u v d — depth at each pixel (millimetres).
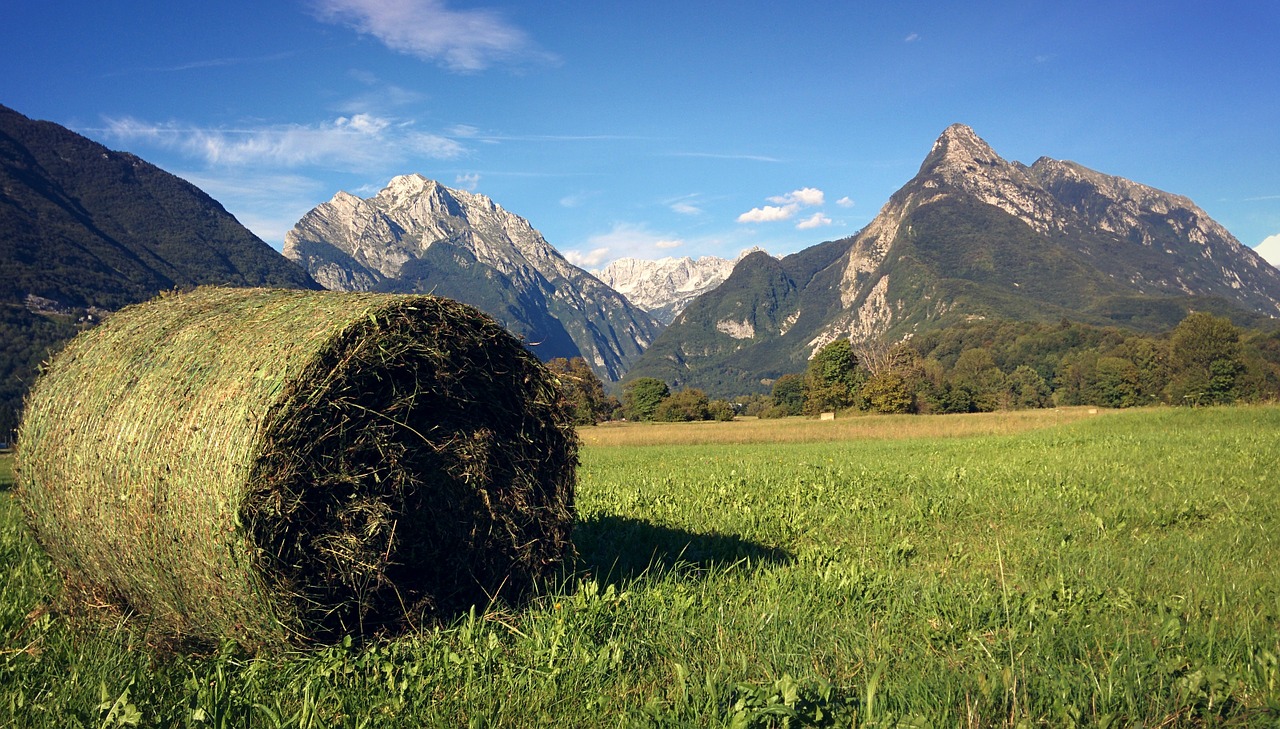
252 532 4770
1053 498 11539
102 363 6055
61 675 4711
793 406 110562
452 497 5859
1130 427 26453
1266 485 12211
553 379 6336
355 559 5262
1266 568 7148
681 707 4188
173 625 5547
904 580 6742
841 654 5000
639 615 5609
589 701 4309
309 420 4969
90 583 6176
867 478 14727
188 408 5141
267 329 5422
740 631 5410
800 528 9758
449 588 5879
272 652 5125
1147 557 7508
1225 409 28078
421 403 5652
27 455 6270
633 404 103750
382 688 4555
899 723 3910
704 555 8156
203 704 4219
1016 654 4863
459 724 4152
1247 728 3984
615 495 12711
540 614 5684
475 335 5828
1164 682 4391
